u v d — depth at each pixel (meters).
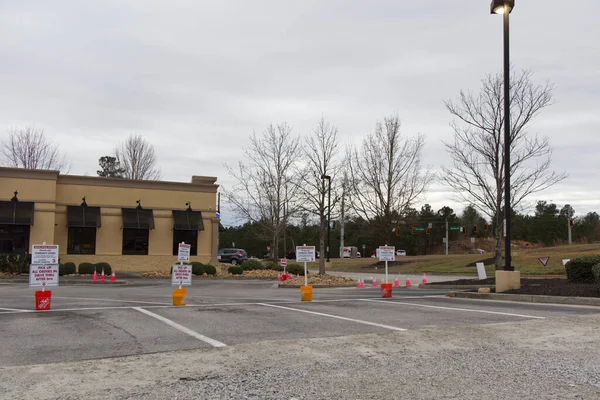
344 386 5.21
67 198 30.75
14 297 15.47
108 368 5.89
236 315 10.77
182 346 7.27
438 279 30.48
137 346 7.30
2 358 6.52
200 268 29.89
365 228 40.81
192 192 33.56
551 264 30.53
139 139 44.94
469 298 15.24
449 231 81.69
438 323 9.53
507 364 6.17
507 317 10.36
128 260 31.77
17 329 8.84
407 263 44.28
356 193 33.06
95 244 31.17
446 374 5.70
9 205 28.59
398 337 7.86
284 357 6.48
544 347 7.17
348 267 46.22
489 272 31.48
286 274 27.33
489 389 5.12
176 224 32.31
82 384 5.20
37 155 38.94
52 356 6.64
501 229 21.92
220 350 6.92
